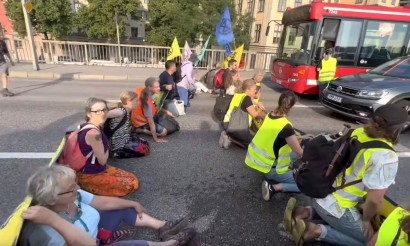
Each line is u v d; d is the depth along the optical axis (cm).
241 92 459
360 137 220
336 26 833
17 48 1408
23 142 466
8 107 668
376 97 578
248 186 366
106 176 308
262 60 1623
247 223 295
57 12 2459
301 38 895
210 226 288
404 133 600
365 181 206
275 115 319
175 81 724
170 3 2602
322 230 241
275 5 3234
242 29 2773
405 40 872
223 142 476
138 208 261
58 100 756
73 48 1457
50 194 177
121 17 2655
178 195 340
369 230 222
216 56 1568
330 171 226
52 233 174
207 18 2522
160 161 424
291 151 322
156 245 224
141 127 514
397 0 3875
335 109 665
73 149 288
